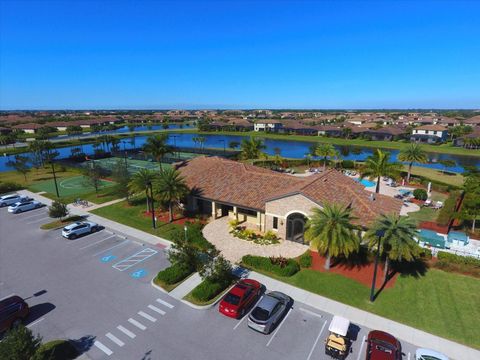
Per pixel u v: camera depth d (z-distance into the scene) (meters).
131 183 38.44
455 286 23.75
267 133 149.25
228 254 28.58
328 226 24.25
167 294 22.91
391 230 23.09
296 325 19.69
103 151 90.62
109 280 24.83
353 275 25.20
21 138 117.38
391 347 16.89
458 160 85.75
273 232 32.16
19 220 38.00
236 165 40.97
